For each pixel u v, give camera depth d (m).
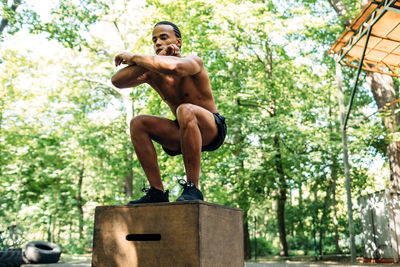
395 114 13.47
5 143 20.61
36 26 12.70
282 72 17.38
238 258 2.45
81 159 21.36
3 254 8.73
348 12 13.73
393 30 8.88
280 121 14.67
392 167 13.26
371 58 10.80
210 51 14.47
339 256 17.42
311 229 22.00
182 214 2.05
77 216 22.45
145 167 2.51
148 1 14.12
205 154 14.22
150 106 13.78
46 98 19.30
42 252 12.19
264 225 28.33
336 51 11.11
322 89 18.70
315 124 16.41
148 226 2.13
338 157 16.41
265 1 16.09
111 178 21.55
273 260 16.50
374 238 13.82
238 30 13.56
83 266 10.77
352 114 17.95
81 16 13.74
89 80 19.06
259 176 15.62
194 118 2.34
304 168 16.80
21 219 20.00
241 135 15.59
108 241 2.22
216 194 16.70
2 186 20.70
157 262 2.07
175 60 2.31
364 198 14.73
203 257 2.02
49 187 22.52
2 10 12.14
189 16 14.30
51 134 21.84
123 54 2.40
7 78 17.83
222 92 14.69
